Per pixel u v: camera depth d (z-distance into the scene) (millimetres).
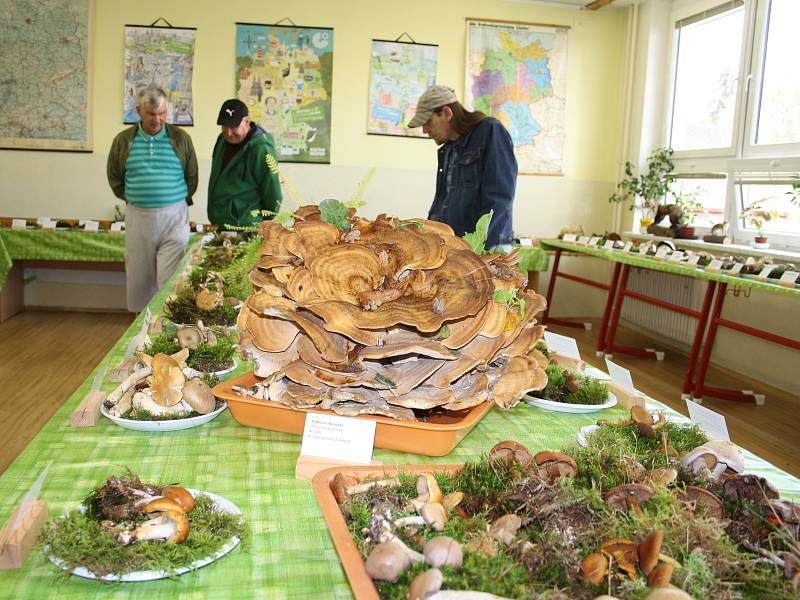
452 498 974
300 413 1264
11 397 3736
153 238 3963
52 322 5602
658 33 6133
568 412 1540
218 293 2223
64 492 1055
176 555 857
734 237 5324
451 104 3078
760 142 5113
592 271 6859
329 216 1312
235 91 5883
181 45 5766
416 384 1156
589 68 6449
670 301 5758
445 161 3283
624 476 1049
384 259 1164
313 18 5910
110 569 828
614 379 1710
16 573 857
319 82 5984
